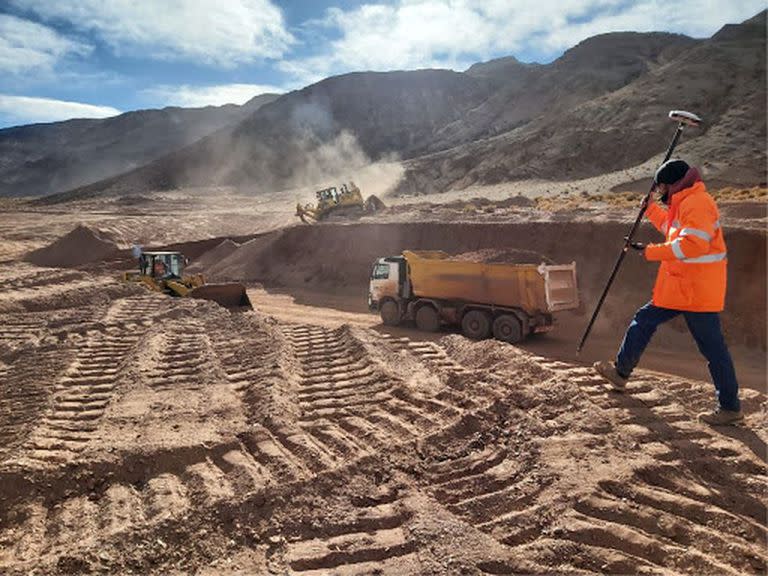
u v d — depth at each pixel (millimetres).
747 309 13047
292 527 4598
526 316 13641
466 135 121062
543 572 3973
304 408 7449
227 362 9586
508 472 5367
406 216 28656
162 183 132875
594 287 16359
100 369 9484
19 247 37438
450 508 4922
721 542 4324
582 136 73562
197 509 4750
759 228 13961
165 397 7801
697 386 7871
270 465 5672
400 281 16250
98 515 5055
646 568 4027
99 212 65000
